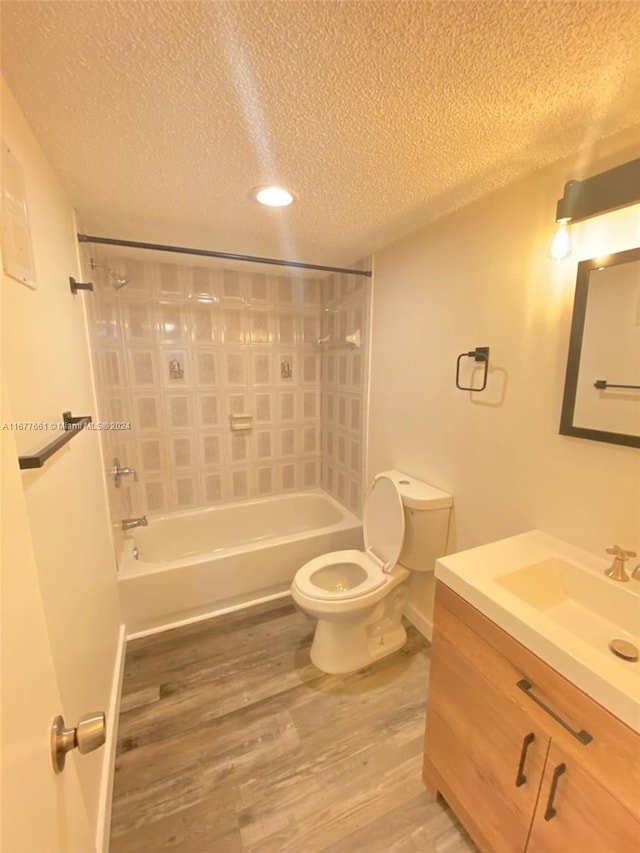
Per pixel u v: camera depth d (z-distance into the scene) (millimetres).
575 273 1198
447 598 1153
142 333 2484
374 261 2250
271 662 1890
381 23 714
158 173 1282
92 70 826
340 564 2014
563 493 1290
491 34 737
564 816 839
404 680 1781
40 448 892
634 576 1038
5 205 806
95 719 551
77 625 1116
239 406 2855
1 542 416
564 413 1250
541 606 1145
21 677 437
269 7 683
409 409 2035
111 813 1245
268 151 1158
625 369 1085
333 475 3016
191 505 2820
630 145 1050
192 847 1166
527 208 1328
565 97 921
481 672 1046
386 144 1125
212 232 1882
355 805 1278
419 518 1769
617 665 784
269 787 1329
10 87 864
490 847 1056
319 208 1583
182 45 766
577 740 802
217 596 2230
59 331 1198
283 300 2869
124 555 2211
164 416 2633
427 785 1299
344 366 2701
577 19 705
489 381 1536
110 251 2203
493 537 1578
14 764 395
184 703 1657
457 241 1634
